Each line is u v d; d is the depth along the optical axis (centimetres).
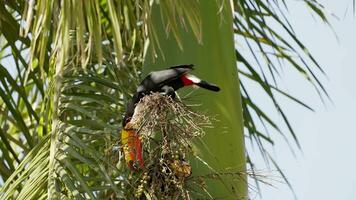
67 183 961
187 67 1069
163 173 991
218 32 1105
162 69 1101
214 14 1110
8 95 1228
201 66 1092
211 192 1030
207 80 1088
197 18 973
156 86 1048
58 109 1072
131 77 1167
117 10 1008
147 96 1004
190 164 1041
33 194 973
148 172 996
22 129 1228
